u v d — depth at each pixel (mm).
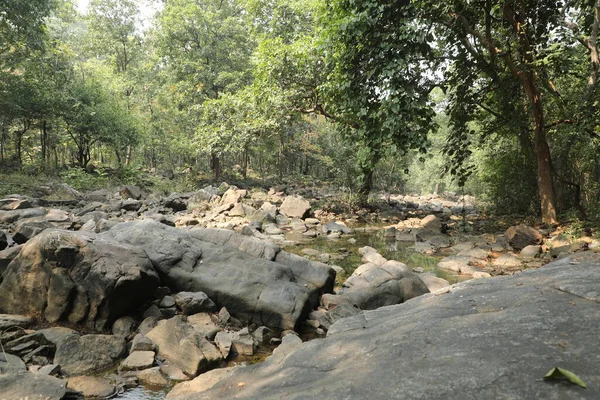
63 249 5406
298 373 2047
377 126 12375
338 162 21641
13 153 30719
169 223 14211
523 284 2711
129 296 5586
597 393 1317
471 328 2029
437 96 24656
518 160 15914
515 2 11297
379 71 11422
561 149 14336
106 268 5457
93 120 25391
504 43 13305
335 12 12383
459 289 3053
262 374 2229
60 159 35375
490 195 18359
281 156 36500
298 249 11688
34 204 15227
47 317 5355
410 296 6875
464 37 12914
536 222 13898
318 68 16172
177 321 5242
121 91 34500
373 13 11000
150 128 33062
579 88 13867
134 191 21375
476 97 14266
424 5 10789
